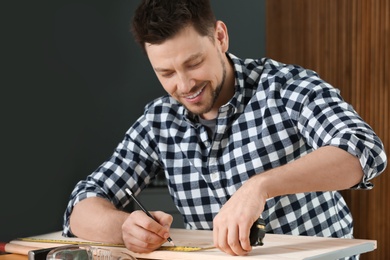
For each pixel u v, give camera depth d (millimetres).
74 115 4617
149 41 1709
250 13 4730
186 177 2047
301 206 1951
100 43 4676
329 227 1998
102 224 1881
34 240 1955
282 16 4020
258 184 1545
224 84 1959
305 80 1894
